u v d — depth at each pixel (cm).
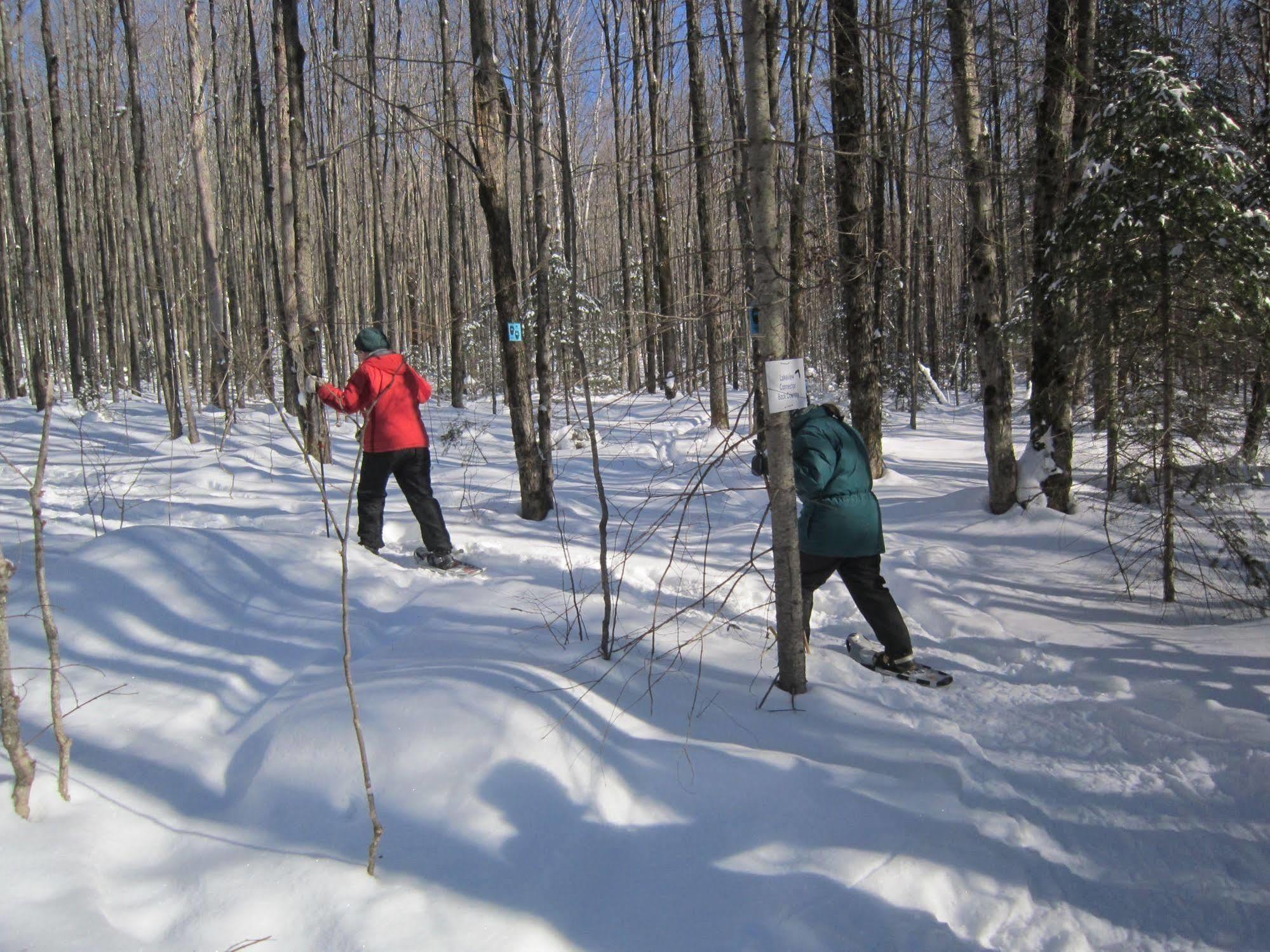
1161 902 247
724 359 412
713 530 747
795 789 280
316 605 429
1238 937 231
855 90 800
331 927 209
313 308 971
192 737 305
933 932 225
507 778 267
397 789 264
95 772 273
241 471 998
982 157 743
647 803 275
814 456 399
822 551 407
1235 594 520
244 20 1944
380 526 593
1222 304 507
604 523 372
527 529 708
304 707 299
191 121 1173
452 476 996
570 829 257
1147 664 419
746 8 337
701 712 340
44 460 250
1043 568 620
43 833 234
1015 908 242
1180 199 514
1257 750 316
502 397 2128
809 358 1469
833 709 355
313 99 1848
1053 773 319
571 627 418
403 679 313
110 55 1770
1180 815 288
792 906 233
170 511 761
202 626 390
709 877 245
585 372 407
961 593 558
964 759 322
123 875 229
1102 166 555
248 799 267
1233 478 538
